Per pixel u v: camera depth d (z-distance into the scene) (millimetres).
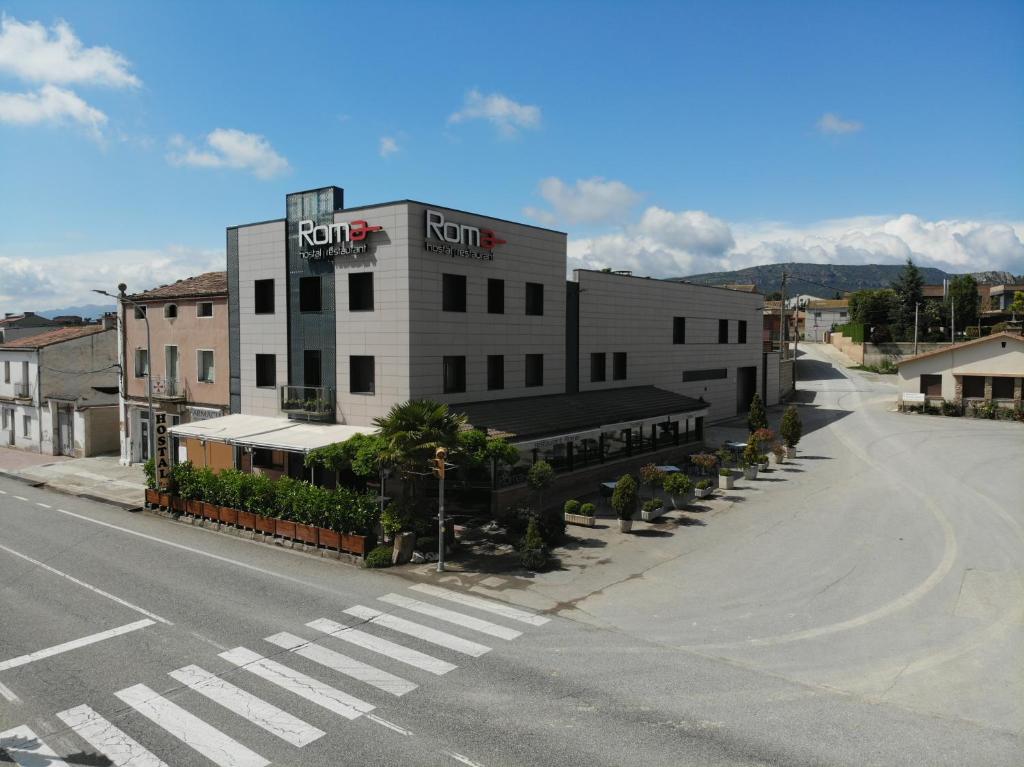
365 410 24766
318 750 9117
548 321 29297
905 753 8898
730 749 9039
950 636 12656
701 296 40750
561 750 9062
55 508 25438
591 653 12188
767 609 14227
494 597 15250
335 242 25094
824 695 10539
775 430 39250
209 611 14383
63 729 9758
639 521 21500
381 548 18031
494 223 26594
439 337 24531
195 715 10094
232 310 28953
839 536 19328
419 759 8875
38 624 13695
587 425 26344
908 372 45094
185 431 25281
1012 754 8859
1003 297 84562
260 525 20484
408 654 12180
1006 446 32656
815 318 103812
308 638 12930
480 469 22297
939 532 19406
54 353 39688
